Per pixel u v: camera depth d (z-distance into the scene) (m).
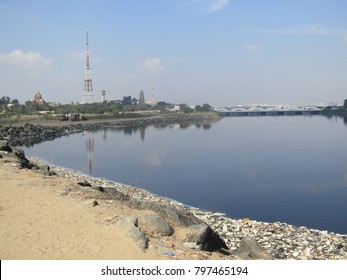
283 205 36.38
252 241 19.30
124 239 16.33
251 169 55.78
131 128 152.75
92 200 21.56
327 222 31.06
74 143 94.56
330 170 54.03
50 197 22.30
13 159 36.16
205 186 44.69
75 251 15.10
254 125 168.88
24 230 16.97
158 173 53.38
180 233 18.81
